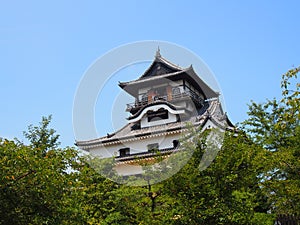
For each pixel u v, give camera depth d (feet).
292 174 48.32
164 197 35.63
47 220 26.27
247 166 36.65
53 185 25.90
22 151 26.14
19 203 25.25
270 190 47.62
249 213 35.83
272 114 64.28
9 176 24.68
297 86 30.01
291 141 54.85
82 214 29.99
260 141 58.44
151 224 34.50
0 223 25.05
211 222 33.94
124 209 38.11
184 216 33.88
